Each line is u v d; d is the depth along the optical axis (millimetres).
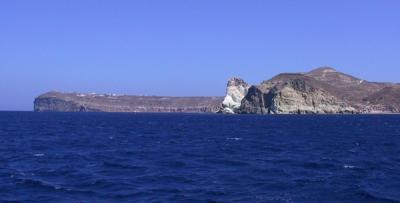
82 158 52188
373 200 29516
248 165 46969
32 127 132375
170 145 73250
